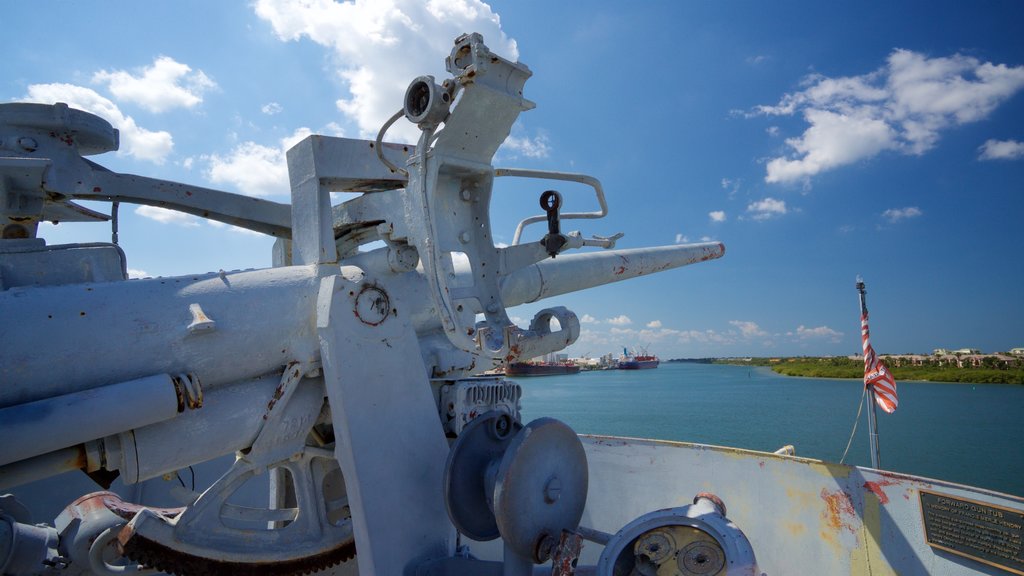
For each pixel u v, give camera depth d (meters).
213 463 5.51
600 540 2.49
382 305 3.07
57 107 3.64
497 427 2.71
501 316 2.87
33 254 2.81
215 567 3.01
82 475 4.91
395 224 3.46
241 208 4.10
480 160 2.88
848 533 3.29
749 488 3.76
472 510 2.58
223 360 2.91
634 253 5.41
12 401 2.42
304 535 3.32
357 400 2.86
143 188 3.87
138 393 2.53
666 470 4.16
